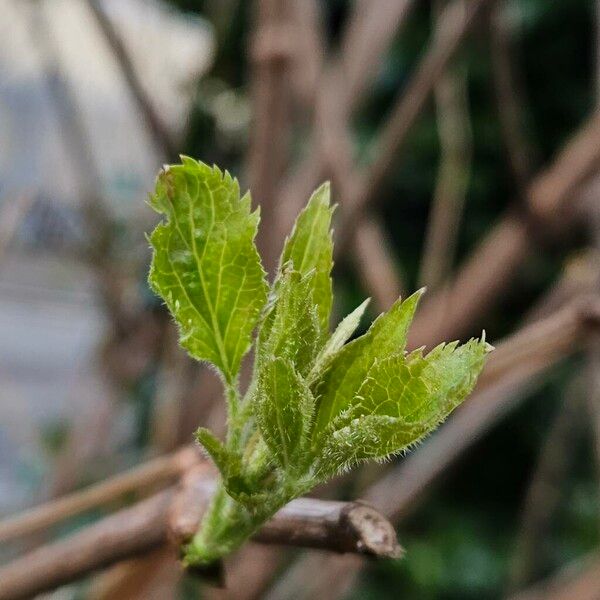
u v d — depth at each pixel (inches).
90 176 34.6
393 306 10.0
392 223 52.9
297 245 10.4
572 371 47.4
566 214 23.8
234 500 10.2
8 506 46.4
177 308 10.3
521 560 34.4
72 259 37.5
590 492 46.8
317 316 10.0
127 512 12.3
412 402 9.8
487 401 24.9
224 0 41.5
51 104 38.5
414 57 48.4
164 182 10.2
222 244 10.3
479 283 24.1
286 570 29.8
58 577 12.3
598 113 23.6
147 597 17.6
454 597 49.5
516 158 23.6
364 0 28.6
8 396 57.0
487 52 25.1
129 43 37.0
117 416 37.6
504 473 53.2
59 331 65.2
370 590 48.6
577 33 50.8
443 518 51.9
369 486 25.5
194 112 40.0
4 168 38.6
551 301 25.7
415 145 49.3
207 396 23.3
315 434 10.0
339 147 24.7
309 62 25.7
